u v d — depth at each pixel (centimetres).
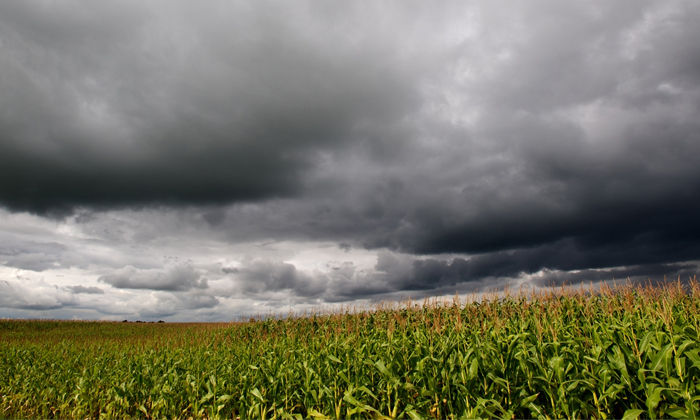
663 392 517
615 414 566
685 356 537
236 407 891
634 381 543
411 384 675
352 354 884
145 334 3331
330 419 670
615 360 565
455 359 708
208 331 2114
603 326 721
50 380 1359
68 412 1075
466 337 887
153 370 1138
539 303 1066
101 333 3800
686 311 863
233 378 959
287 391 823
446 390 659
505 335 826
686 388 492
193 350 1473
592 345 638
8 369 1606
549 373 587
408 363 774
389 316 1337
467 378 638
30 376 1423
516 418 618
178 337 2050
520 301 1210
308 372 826
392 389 730
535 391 624
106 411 1007
